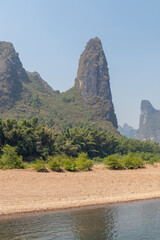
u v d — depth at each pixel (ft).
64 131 268.41
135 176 97.35
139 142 373.81
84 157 122.42
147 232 42.34
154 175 101.60
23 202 60.34
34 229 43.14
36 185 75.15
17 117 591.78
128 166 115.14
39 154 211.20
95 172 100.32
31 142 201.16
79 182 83.10
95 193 73.31
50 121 579.48
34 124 228.84
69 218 50.31
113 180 89.76
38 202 61.21
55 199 64.69
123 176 95.55
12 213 53.42
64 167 101.45
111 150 334.65
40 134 212.23
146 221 48.60
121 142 355.77
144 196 73.36
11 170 89.25
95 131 312.71
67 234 40.83
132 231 42.80
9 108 625.00
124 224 46.68
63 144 247.09
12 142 196.65
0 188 68.95
